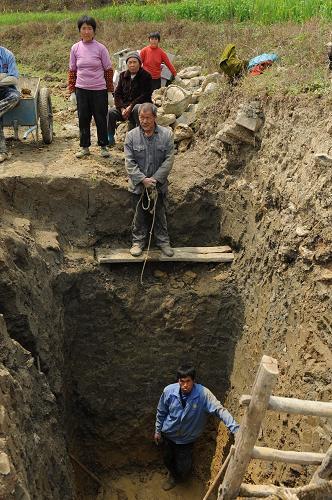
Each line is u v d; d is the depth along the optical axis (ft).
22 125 26.13
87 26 22.94
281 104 22.72
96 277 23.06
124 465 25.39
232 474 13.03
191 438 22.43
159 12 49.57
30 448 14.53
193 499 24.00
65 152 26.50
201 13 46.29
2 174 23.09
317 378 16.15
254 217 22.86
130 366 24.08
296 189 19.84
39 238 22.16
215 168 25.13
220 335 23.97
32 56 48.21
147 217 23.66
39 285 20.06
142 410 24.59
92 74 23.58
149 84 25.13
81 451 24.86
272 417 18.42
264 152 23.13
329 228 17.65
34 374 17.24
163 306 23.66
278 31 34.73
